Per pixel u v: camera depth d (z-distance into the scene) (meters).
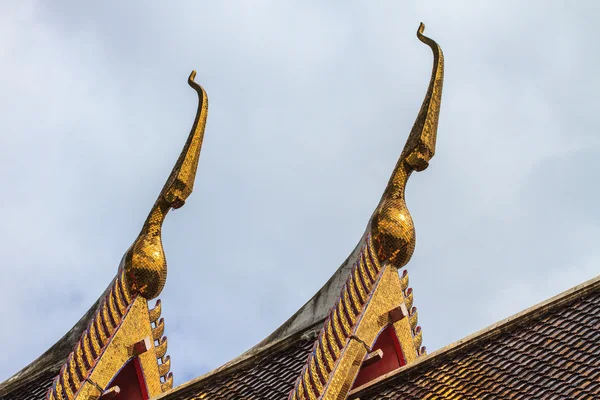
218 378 37.41
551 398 31.81
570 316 33.94
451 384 33.50
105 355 37.25
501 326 34.34
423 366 34.31
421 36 39.12
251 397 36.38
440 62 38.59
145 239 39.12
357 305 36.03
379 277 36.72
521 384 32.59
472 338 34.34
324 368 34.66
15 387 39.97
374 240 37.19
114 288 38.59
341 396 34.56
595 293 34.31
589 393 31.48
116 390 37.03
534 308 34.38
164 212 39.59
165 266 39.03
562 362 32.69
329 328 35.38
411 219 37.47
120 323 37.97
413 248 37.38
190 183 39.75
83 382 36.69
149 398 37.69
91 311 40.00
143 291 38.62
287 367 36.97
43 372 39.97
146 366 38.00
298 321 38.16
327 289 38.06
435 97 38.22
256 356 37.62
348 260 37.88
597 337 33.00
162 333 38.91
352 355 35.12
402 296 37.06
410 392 33.81
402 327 36.72
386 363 36.31
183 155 39.78
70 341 40.16
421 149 37.88
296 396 34.16
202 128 40.12
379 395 34.22
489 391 32.81
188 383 37.50
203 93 40.41
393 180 37.94
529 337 33.84
